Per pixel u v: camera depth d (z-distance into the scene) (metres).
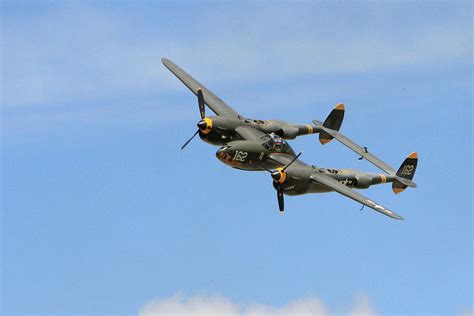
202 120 87.06
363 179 85.19
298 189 80.06
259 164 84.94
